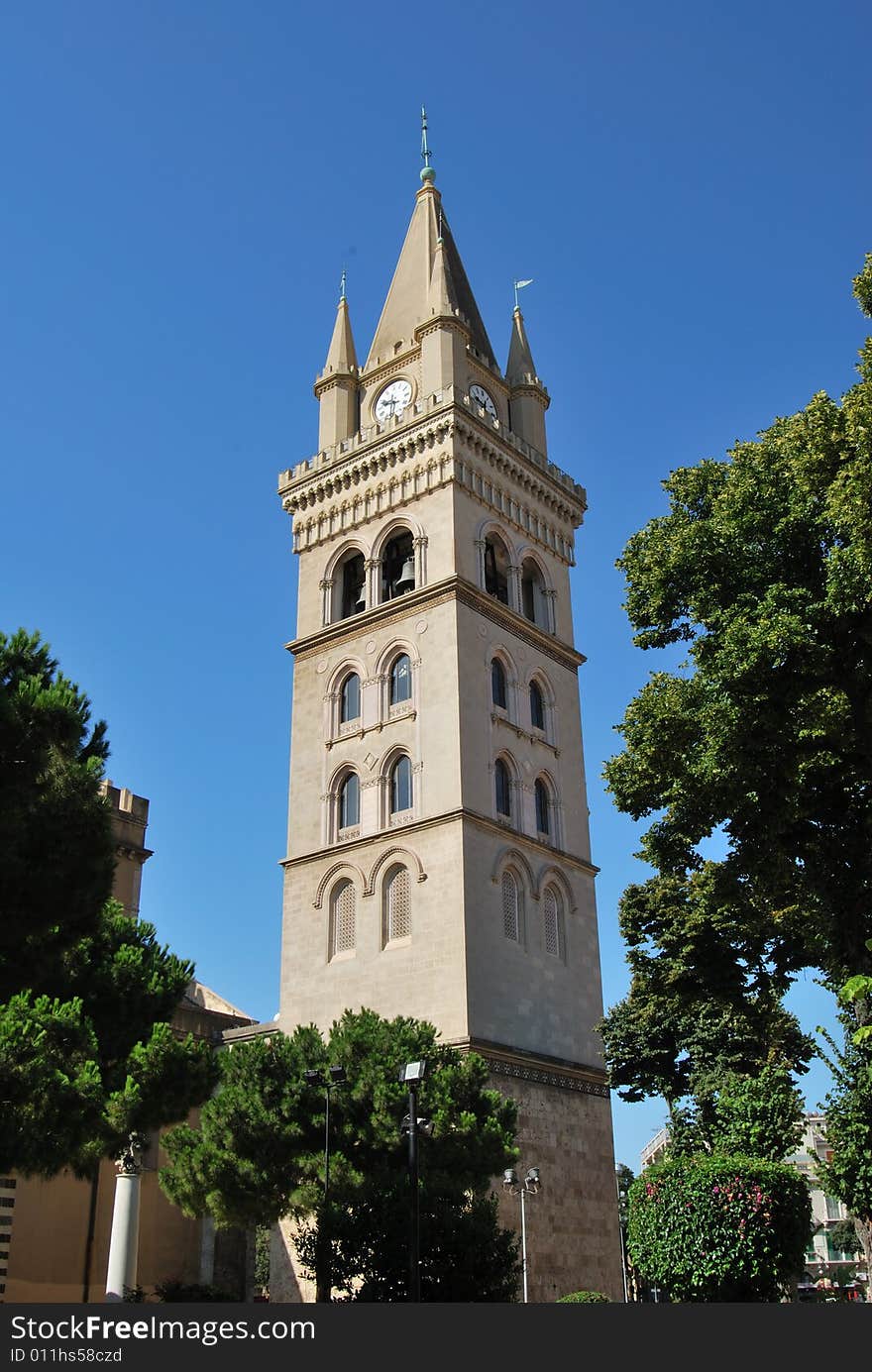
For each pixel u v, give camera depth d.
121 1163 43.97
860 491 30.31
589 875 62.97
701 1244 25.81
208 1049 35.97
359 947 56.59
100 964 35.78
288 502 70.19
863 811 34.22
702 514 37.25
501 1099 42.59
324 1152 37.88
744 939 46.34
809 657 31.64
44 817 24.80
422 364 67.06
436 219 74.62
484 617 61.50
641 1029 49.97
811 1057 47.56
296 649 66.44
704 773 33.38
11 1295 47.59
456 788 55.78
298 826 62.00
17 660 26.61
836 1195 28.00
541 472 69.69
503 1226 48.59
